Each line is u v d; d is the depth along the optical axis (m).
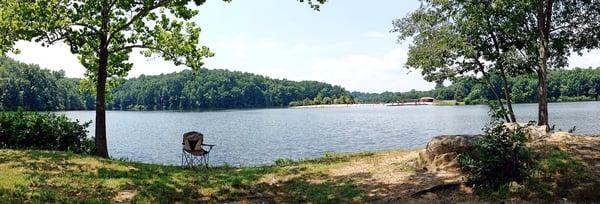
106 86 19.83
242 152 31.16
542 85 17.70
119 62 19.09
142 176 11.66
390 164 12.18
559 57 19.47
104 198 9.47
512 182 9.12
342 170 12.10
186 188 10.52
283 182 11.15
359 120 72.69
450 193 9.16
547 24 17.80
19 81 108.88
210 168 14.30
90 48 18.89
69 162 12.91
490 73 20.08
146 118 95.12
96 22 16.78
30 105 110.12
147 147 36.09
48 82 123.50
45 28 15.39
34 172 11.31
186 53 18.50
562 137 12.03
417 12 19.94
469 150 10.81
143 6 16.31
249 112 130.62
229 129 55.50
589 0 17.89
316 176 11.60
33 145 16.17
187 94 176.88
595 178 9.06
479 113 84.50
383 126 55.94
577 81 123.81
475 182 9.33
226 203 9.46
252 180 11.38
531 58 18.20
